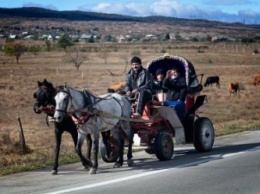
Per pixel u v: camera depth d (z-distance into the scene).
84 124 12.44
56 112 11.99
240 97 39.66
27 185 11.12
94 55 119.81
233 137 18.36
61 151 16.27
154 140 13.88
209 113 28.95
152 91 14.77
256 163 12.91
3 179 12.01
